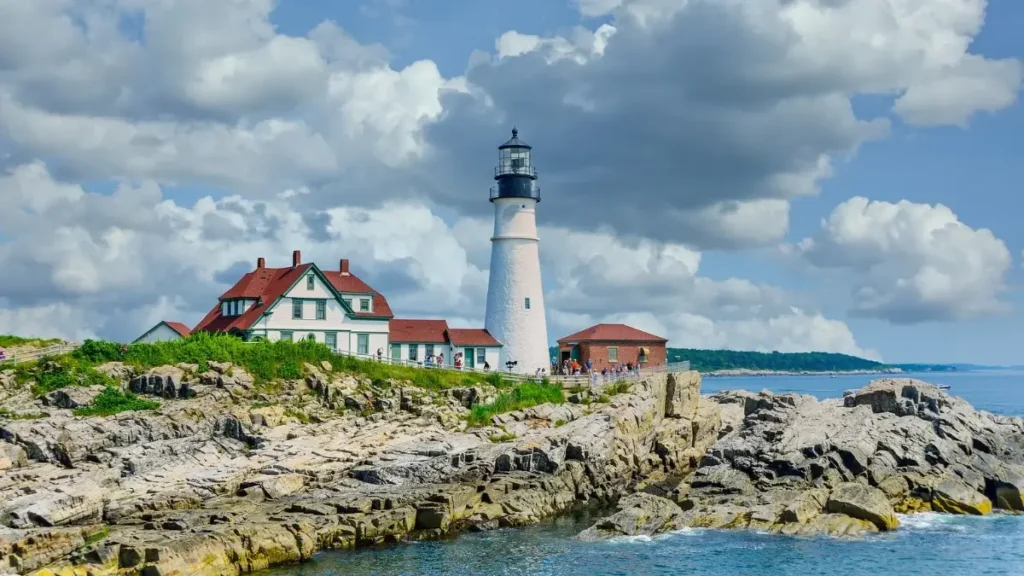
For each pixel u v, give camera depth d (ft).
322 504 165.78
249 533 146.20
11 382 196.34
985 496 193.36
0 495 151.64
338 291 258.16
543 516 181.47
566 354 296.30
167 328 269.85
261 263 276.41
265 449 187.42
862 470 193.36
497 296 284.41
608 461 209.97
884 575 149.79
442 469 188.55
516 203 284.41
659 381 244.63
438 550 158.61
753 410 241.55
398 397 221.87
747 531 172.14
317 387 216.33
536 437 203.92
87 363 205.57
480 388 232.32
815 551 161.17
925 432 209.77
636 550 160.86
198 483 170.60
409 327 276.21
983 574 150.51
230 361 216.13
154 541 137.28
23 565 131.13
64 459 170.71
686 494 189.26
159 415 189.47
